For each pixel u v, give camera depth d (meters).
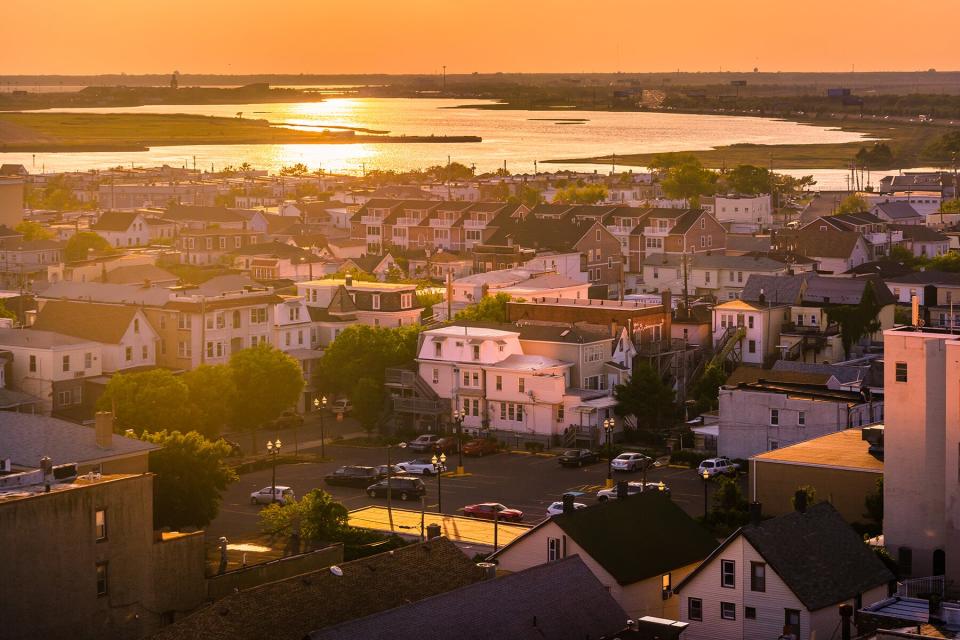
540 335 172.12
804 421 143.25
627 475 146.00
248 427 162.25
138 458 115.69
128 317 171.88
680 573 92.56
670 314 185.25
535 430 165.12
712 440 154.50
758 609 84.19
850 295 197.25
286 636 74.38
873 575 87.06
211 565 91.81
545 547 92.38
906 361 101.56
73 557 79.25
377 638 70.25
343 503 133.75
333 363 175.88
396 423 170.25
